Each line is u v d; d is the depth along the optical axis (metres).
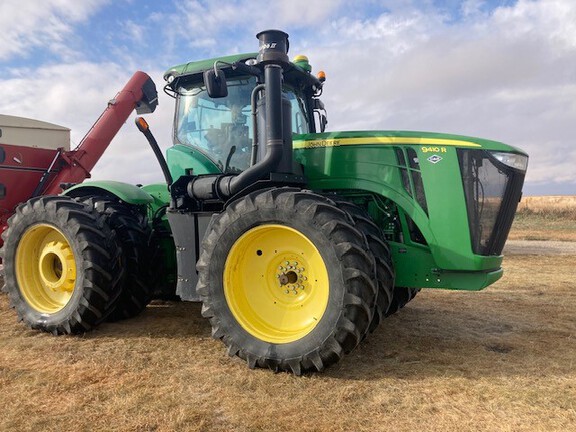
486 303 6.02
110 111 7.45
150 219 5.54
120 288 4.59
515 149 3.96
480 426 2.66
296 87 5.18
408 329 4.71
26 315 4.61
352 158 4.09
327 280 3.37
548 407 2.89
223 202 4.20
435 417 2.76
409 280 3.96
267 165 3.85
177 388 3.16
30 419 2.72
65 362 3.66
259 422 2.69
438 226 3.79
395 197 3.93
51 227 4.56
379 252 3.76
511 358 3.81
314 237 3.38
